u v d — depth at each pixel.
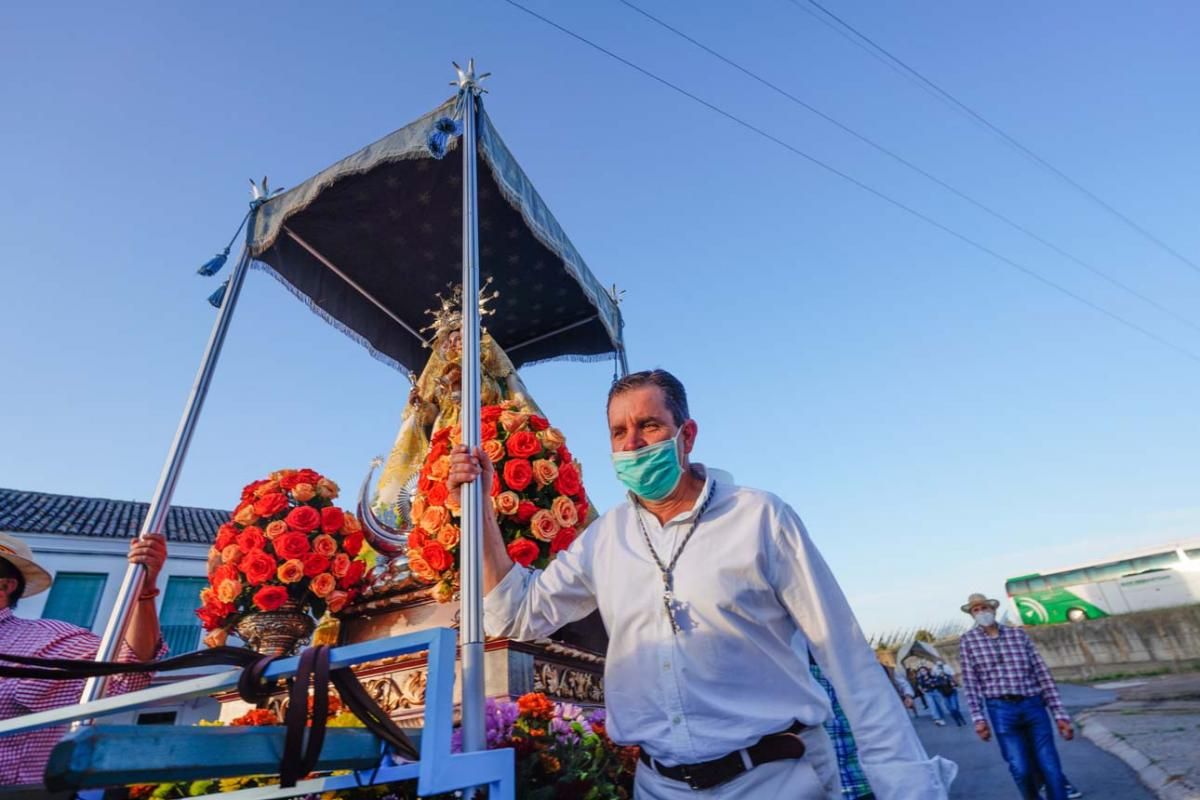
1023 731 5.10
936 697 15.80
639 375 1.98
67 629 2.79
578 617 2.11
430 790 1.14
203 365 3.10
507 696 2.46
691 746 1.52
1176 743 7.30
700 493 1.85
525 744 1.89
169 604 15.72
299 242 4.62
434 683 1.22
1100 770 6.99
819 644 1.57
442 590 3.04
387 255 4.86
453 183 4.28
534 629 2.05
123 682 2.58
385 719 1.31
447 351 4.63
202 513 19.83
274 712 2.88
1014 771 5.02
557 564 2.07
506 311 5.58
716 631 1.60
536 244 4.86
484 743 1.50
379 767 1.29
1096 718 10.73
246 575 3.38
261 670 1.22
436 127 2.97
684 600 1.65
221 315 3.34
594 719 2.54
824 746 1.57
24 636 2.72
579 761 1.99
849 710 1.48
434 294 5.34
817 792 1.46
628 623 1.75
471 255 2.36
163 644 2.70
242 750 1.04
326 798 1.67
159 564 2.60
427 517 3.06
